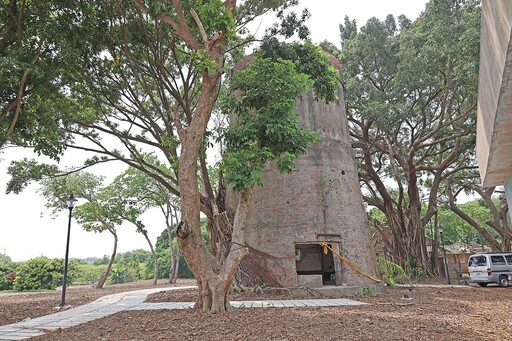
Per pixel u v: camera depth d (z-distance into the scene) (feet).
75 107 56.75
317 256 71.72
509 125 23.34
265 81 40.01
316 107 61.87
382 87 88.94
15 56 37.76
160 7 38.32
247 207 38.32
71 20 44.34
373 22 85.92
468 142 85.30
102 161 66.23
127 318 34.65
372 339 23.09
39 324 33.58
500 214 111.65
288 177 57.41
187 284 111.65
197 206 35.47
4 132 41.11
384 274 70.08
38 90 41.04
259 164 37.68
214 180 82.89
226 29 36.11
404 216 98.12
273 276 53.11
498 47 17.69
